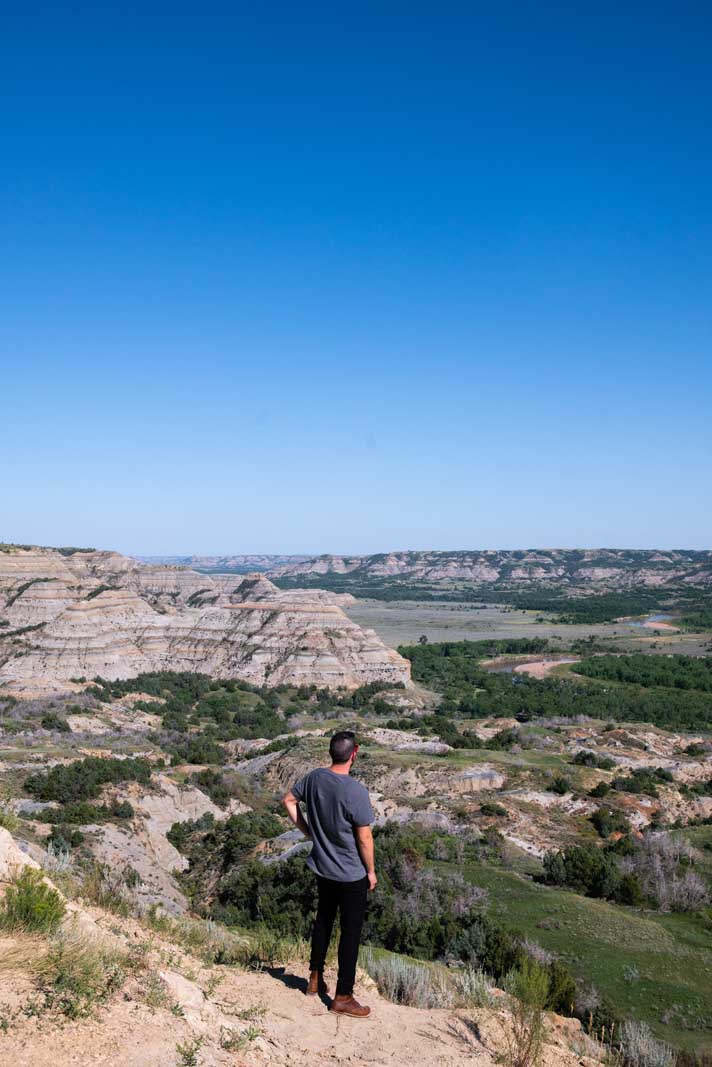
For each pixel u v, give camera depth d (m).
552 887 39.09
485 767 65.25
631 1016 23.91
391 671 123.75
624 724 96.50
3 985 5.21
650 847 45.44
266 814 54.06
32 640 114.06
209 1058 5.05
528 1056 6.63
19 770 52.62
